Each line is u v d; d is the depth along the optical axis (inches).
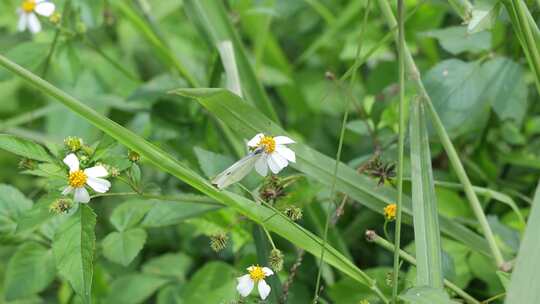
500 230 36.6
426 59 45.1
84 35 40.7
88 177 30.7
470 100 37.0
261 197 33.3
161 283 38.8
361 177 34.1
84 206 30.9
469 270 36.7
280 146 31.1
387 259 40.4
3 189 35.4
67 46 39.9
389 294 35.4
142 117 43.6
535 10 35.6
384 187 34.1
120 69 42.4
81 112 30.2
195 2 39.7
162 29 46.3
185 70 42.2
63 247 30.6
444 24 45.3
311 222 37.6
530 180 41.2
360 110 39.3
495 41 40.6
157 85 42.2
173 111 41.9
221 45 38.4
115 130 30.4
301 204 36.2
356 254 40.9
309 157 33.7
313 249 32.1
